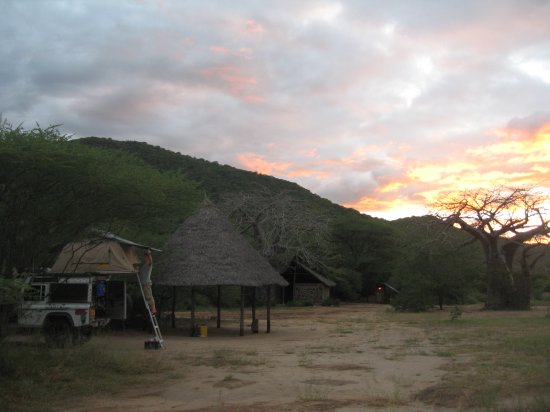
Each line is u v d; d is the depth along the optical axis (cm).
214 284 2148
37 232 1309
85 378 1141
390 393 977
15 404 938
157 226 1820
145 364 1311
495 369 1183
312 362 1401
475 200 4216
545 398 839
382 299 7106
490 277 4294
